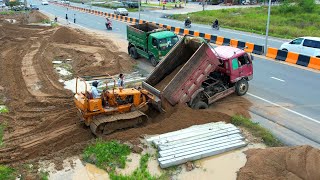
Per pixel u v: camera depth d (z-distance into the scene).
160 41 21.36
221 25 43.34
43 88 18.30
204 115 13.67
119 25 44.03
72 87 18.42
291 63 23.30
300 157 10.02
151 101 13.98
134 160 11.11
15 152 11.93
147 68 22.17
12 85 18.80
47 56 25.31
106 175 10.45
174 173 10.50
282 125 13.66
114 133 12.66
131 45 25.12
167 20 49.62
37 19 50.03
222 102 16.02
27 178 10.12
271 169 10.03
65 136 12.99
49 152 11.98
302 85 18.47
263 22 43.03
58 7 79.19
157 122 13.70
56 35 31.20
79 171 10.61
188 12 60.28
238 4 75.44
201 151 11.27
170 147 11.43
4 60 24.28
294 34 35.28
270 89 17.81
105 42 30.88
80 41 30.95
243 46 27.53
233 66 15.88
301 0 52.97
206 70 14.39
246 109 15.23
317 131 13.13
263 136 12.44
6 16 55.88
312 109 15.18
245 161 11.04
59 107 15.74
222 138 12.04
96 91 13.02
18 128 13.73
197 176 10.36
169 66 15.42
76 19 52.00
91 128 12.71
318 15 48.06
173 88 13.86
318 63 21.78
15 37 34.00
